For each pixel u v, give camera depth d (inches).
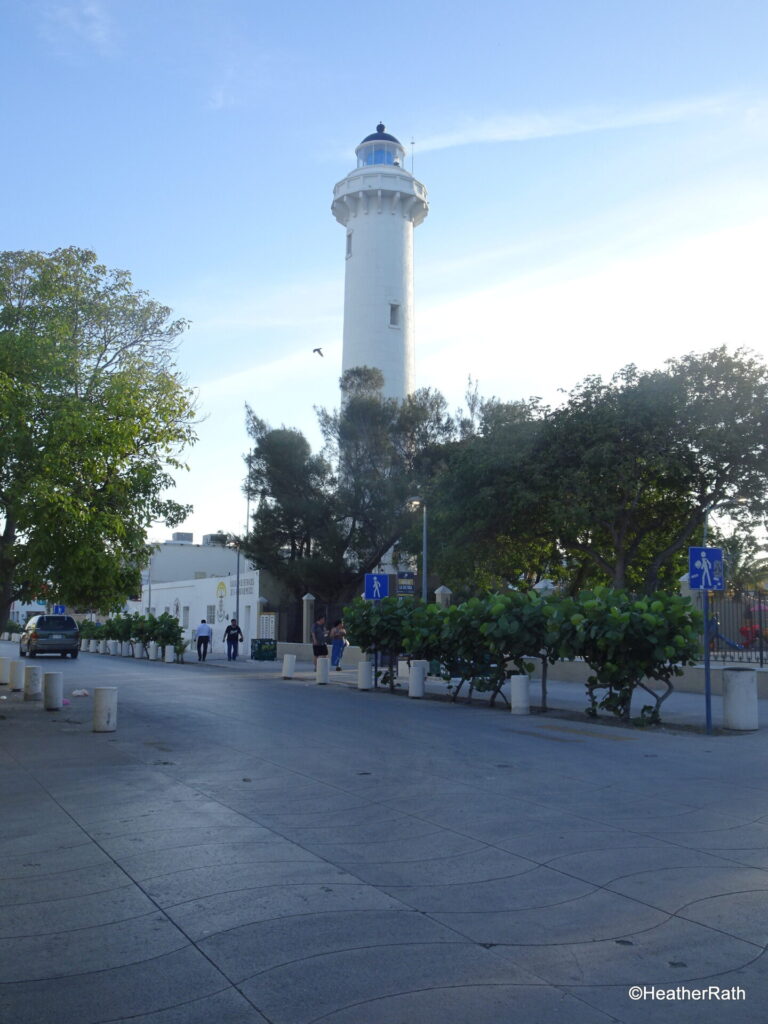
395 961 189.6
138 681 1001.5
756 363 1035.3
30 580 629.6
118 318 692.7
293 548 1723.7
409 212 2015.3
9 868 261.0
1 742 514.0
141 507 642.8
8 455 579.5
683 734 531.8
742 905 223.8
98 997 173.9
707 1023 162.9
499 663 697.6
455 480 1160.2
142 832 300.7
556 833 295.3
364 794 358.9
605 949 196.1
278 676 1127.0
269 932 206.7
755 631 851.4
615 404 1056.8
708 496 1087.6
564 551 1293.1
